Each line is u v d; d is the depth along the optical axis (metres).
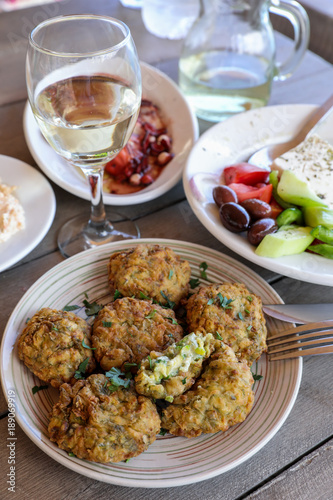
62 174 0.54
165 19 0.76
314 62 0.75
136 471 0.35
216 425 0.37
